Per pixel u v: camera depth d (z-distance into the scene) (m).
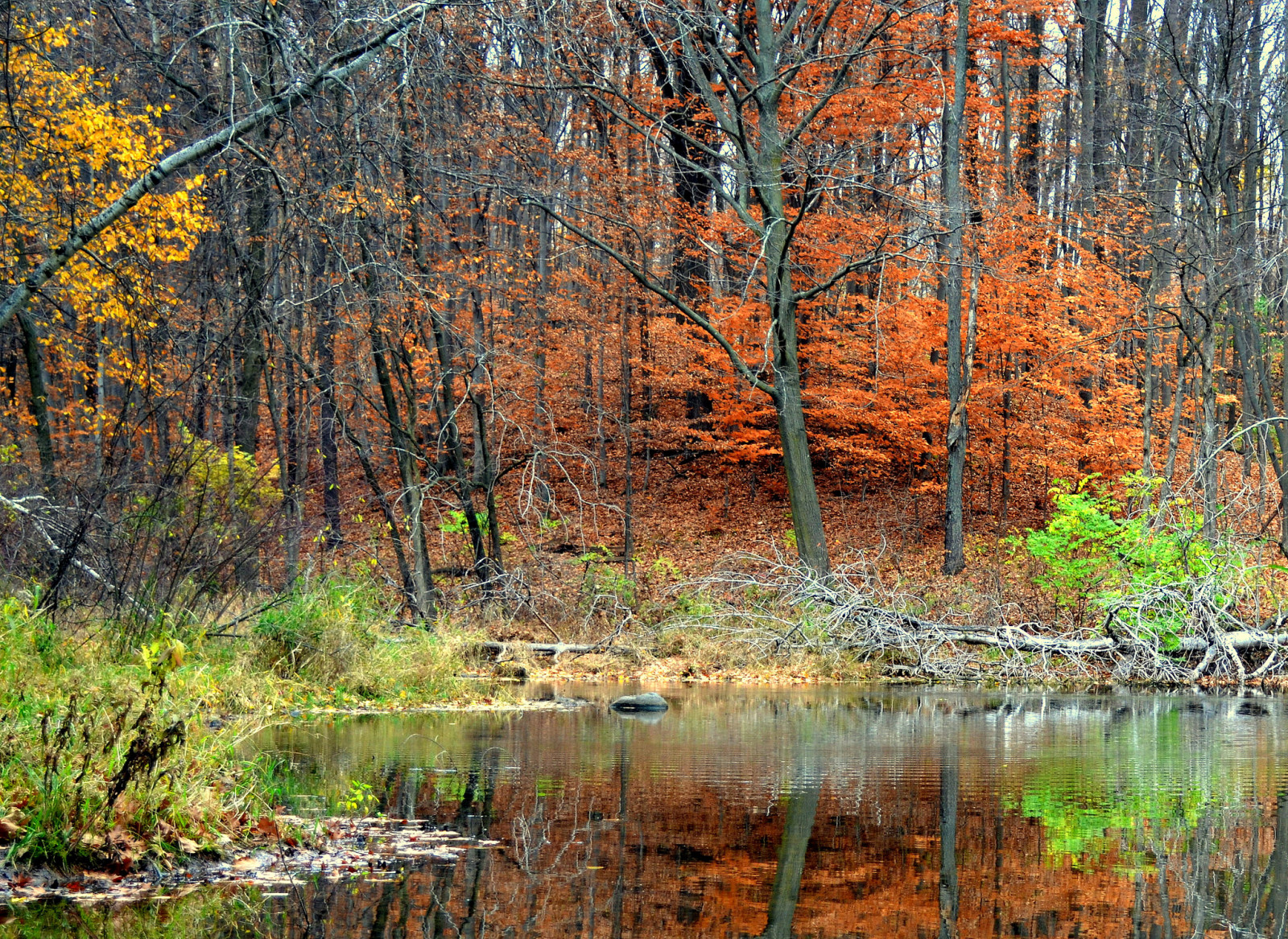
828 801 6.99
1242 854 5.59
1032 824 6.30
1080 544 19.66
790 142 22.83
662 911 4.51
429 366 23.12
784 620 18.80
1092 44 31.16
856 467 28.11
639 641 19.34
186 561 11.79
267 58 12.05
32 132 14.71
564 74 20.48
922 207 22.55
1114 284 28.66
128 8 14.02
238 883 4.97
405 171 14.95
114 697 6.69
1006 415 27.83
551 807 6.77
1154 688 16.11
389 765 8.41
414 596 19.03
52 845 5.20
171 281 15.60
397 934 4.17
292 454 23.12
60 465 14.92
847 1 24.45
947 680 17.33
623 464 32.38
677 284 29.50
